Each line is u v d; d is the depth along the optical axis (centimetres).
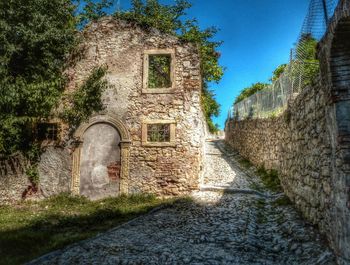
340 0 402
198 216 818
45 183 1098
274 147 1223
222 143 2719
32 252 589
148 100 1121
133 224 771
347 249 436
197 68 1130
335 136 469
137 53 1147
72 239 649
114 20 1171
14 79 1067
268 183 1177
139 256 553
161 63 1653
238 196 1024
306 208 699
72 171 1097
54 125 1134
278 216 795
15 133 1048
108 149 1109
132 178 1086
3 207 1031
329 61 461
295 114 822
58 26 1138
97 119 1120
